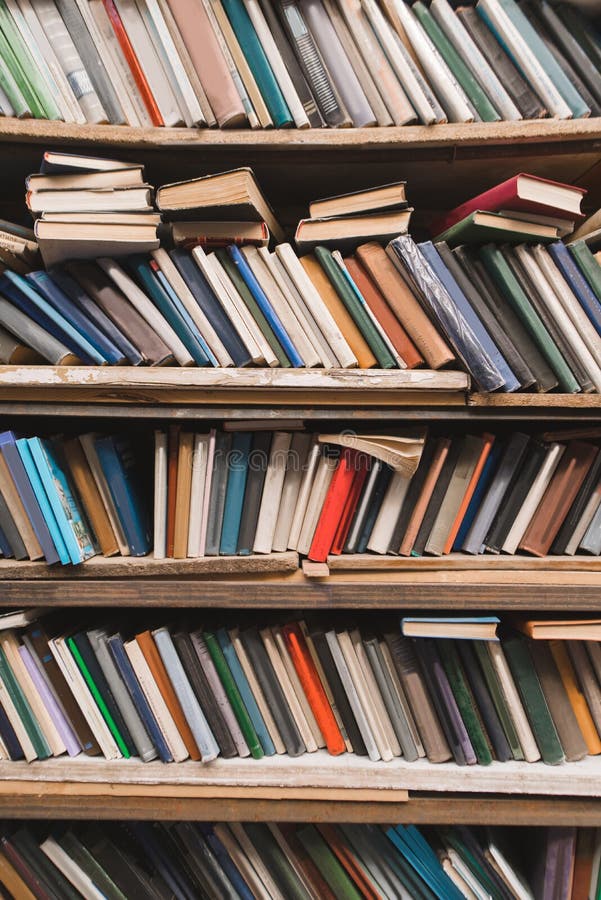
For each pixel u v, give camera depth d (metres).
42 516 0.74
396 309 0.73
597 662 0.85
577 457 0.80
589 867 0.87
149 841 0.88
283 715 0.85
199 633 0.82
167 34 0.71
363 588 0.77
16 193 0.91
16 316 0.72
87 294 0.73
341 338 0.73
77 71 0.71
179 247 0.74
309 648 0.86
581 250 0.74
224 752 0.84
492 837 0.89
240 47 0.72
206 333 0.73
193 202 0.69
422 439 0.75
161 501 0.77
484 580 0.78
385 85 0.73
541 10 0.75
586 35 0.76
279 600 0.77
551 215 0.73
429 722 0.85
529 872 0.93
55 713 0.83
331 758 0.85
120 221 0.68
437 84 0.74
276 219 0.89
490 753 0.85
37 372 0.70
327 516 0.79
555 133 0.72
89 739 0.84
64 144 0.72
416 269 0.70
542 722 0.84
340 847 0.87
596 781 0.81
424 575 0.79
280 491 0.80
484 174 0.84
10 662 0.80
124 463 0.80
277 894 0.88
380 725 0.85
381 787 0.80
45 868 0.84
